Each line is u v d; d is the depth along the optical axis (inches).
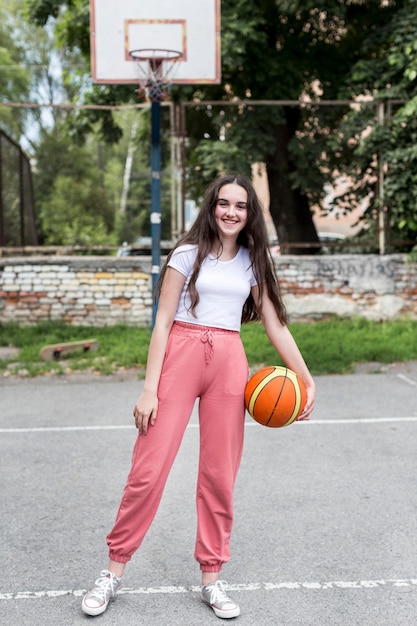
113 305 488.4
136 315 488.4
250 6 491.2
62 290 488.4
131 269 486.3
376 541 171.8
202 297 136.2
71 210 949.2
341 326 472.4
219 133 561.6
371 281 492.7
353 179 505.0
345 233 1169.4
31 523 183.6
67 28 585.6
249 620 135.9
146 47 398.3
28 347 421.7
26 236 632.4
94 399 322.0
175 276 136.5
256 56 523.5
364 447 247.6
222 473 138.2
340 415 290.4
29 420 287.6
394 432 265.9
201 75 401.4
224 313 137.3
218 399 137.3
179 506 194.5
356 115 488.1
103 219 951.0
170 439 135.9
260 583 150.9
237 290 137.6
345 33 568.7
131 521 138.2
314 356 389.1
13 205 564.7
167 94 405.1
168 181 652.7
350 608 140.3
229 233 136.6
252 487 208.7
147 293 487.2
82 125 587.2
